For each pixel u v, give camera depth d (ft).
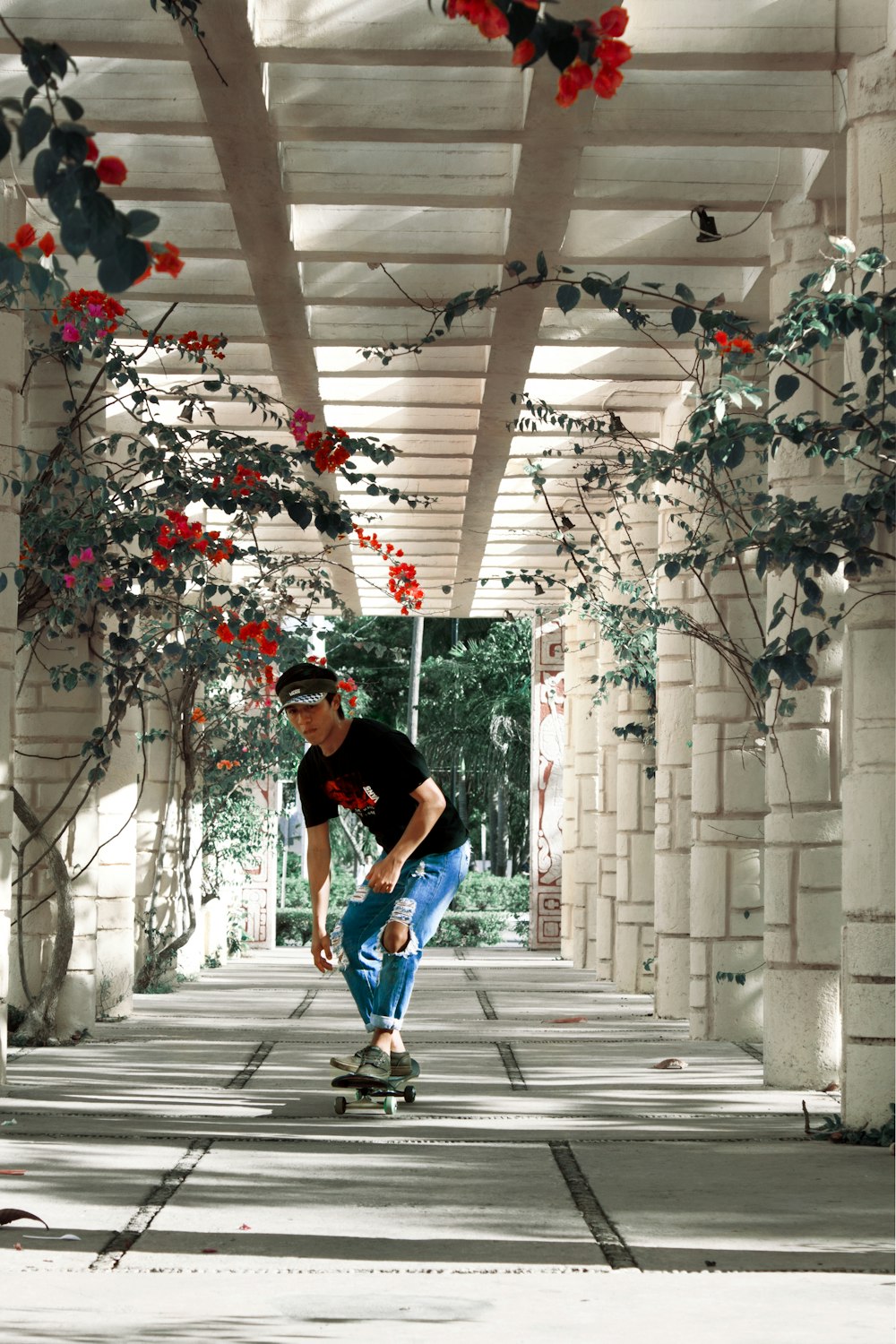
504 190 27.40
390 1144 19.02
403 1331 10.79
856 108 21.83
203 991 48.93
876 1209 15.07
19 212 26.13
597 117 24.80
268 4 22.26
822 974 25.66
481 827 128.47
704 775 34.96
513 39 8.27
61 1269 12.62
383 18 22.30
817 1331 10.84
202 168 26.96
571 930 71.82
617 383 40.75
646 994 48.47
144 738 46.62
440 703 113.19
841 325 19.67
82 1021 33.40
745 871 34.50
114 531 28.99
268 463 28.89
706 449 21.43
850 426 19.61
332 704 21.91
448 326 23.00
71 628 33.42
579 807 65.10
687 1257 13.07
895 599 20.21
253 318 34.83
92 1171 16.96
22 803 32.24
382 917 22.30
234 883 66.08
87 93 24.26
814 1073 25.41
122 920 38.91
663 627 40.27
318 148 27.35
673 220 30.60
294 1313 11.29
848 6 22.08
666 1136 19.89
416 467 48.19
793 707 25.50
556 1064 29.12
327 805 22.58
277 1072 27.20
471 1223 14.38
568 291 19.31
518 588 70.38
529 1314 11.27
